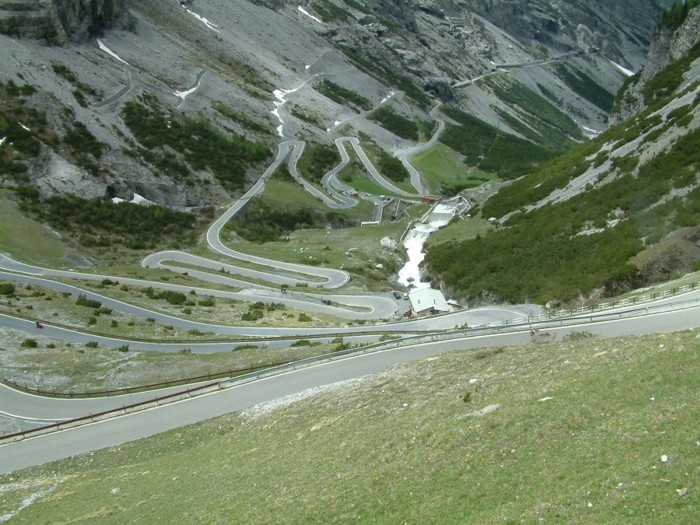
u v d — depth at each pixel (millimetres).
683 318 34188
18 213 89938
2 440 40938
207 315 67312
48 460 37812
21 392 46500
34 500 31906
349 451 23750
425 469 19750
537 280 59312
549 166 105875
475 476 18281
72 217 95750
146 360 51281
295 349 49312
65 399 45531
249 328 63312
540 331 38531
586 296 49750
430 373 30719
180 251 97125
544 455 17922
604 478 15383
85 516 27312
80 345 55812
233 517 21594
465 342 41062
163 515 24359
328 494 20547
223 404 40125
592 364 24125
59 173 100812
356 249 100250
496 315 54438
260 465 26359
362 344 47812
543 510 15062
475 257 76750
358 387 32625
